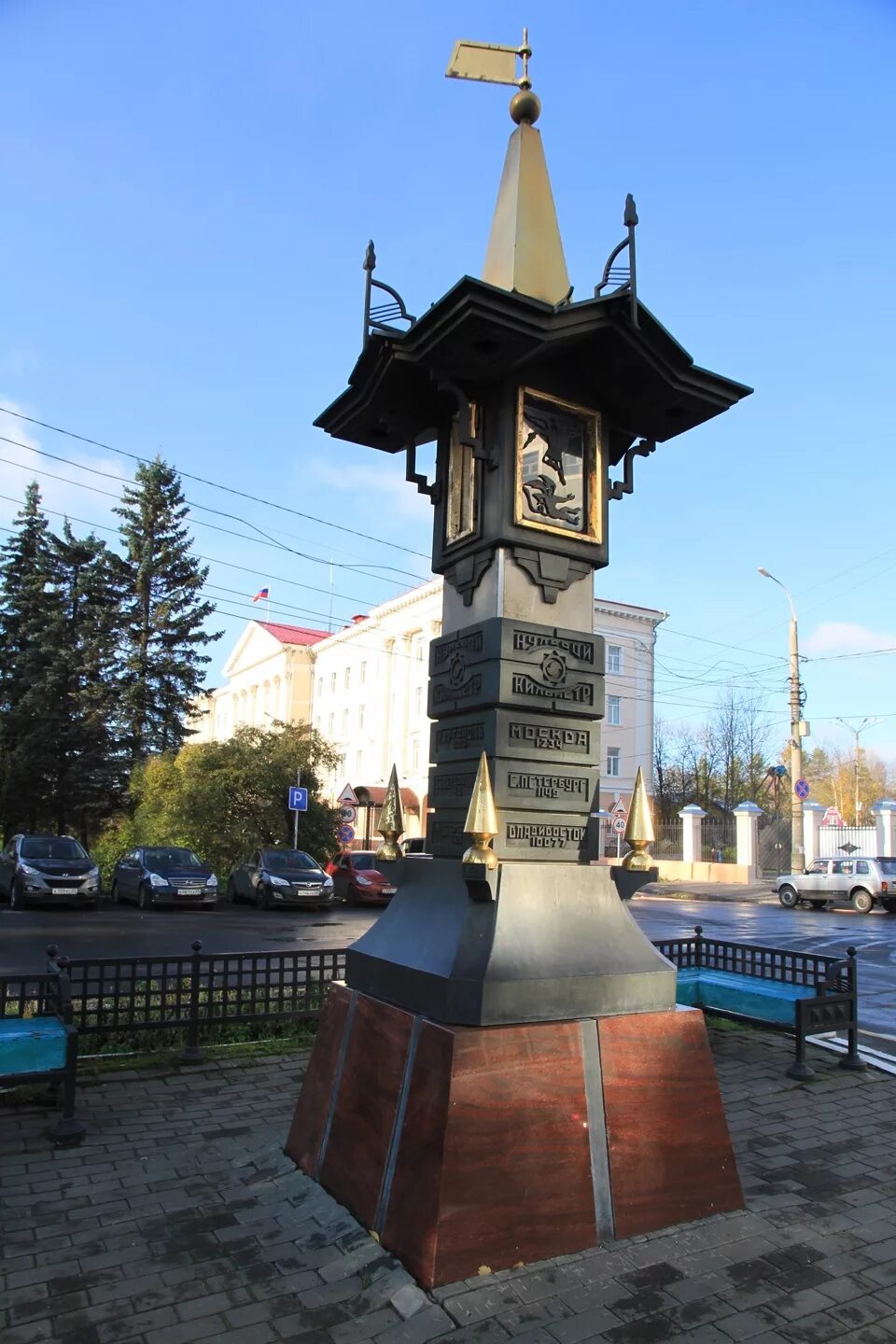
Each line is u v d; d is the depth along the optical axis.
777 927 18.66
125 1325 2.94
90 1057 6.32
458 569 4.56
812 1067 6.42
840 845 30.66
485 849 3.71
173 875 19.83
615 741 39.38
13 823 30.03
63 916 17.83
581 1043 3.58
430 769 4.56
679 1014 3.88
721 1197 3.74
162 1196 3.98
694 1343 2.85
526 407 4.33
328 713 51.28
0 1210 3.83
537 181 4.84
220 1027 7.01
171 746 31.03
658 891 28.27
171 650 31.98
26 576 31.94
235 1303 3.08
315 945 14.12
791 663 27.25
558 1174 3.38
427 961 3.78
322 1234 3.54
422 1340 2.83
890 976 11.77
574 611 4.41
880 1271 3.34
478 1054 3.35
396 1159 3.44
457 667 4.36
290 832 26.84
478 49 4.92
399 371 4.39
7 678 31.59
